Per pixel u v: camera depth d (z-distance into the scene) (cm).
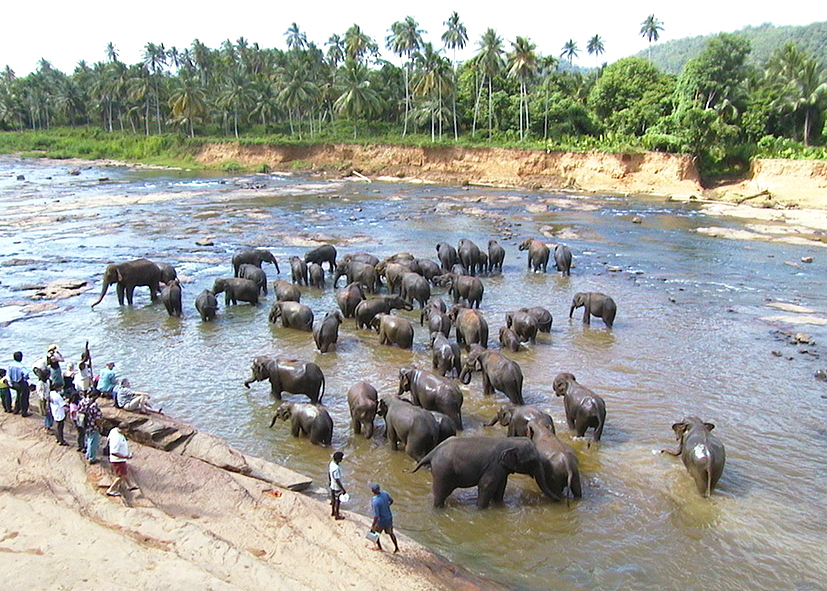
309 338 2133
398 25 8262
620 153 6438
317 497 1197
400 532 1096
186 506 1059
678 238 4047
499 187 6731
